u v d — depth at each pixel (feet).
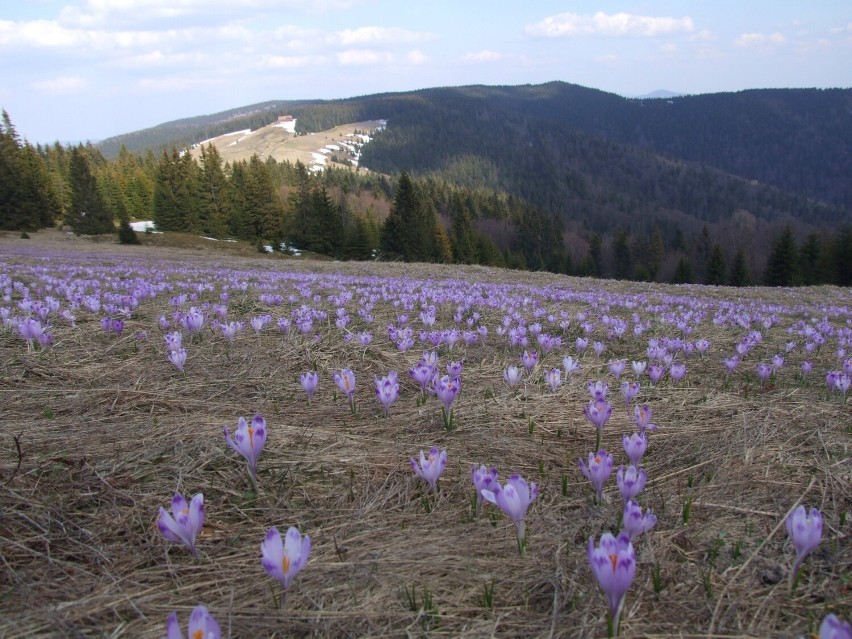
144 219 240.32
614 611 5.64
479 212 362.33
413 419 12.71
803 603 6.53
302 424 12.20
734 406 13.73
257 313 25.63
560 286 59.57
